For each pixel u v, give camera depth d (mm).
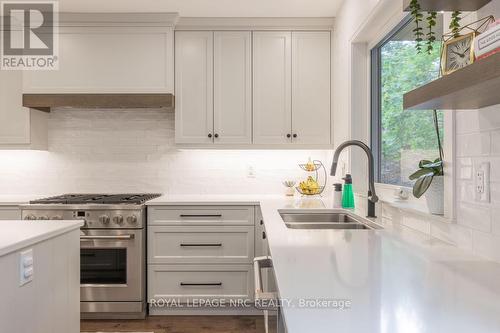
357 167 2588
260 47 3182
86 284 2807
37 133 3262
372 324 627
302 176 3475
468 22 1221
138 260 2807
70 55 3117
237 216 2934
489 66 727
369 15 2135
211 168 3492
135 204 2830
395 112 2277
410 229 1642
